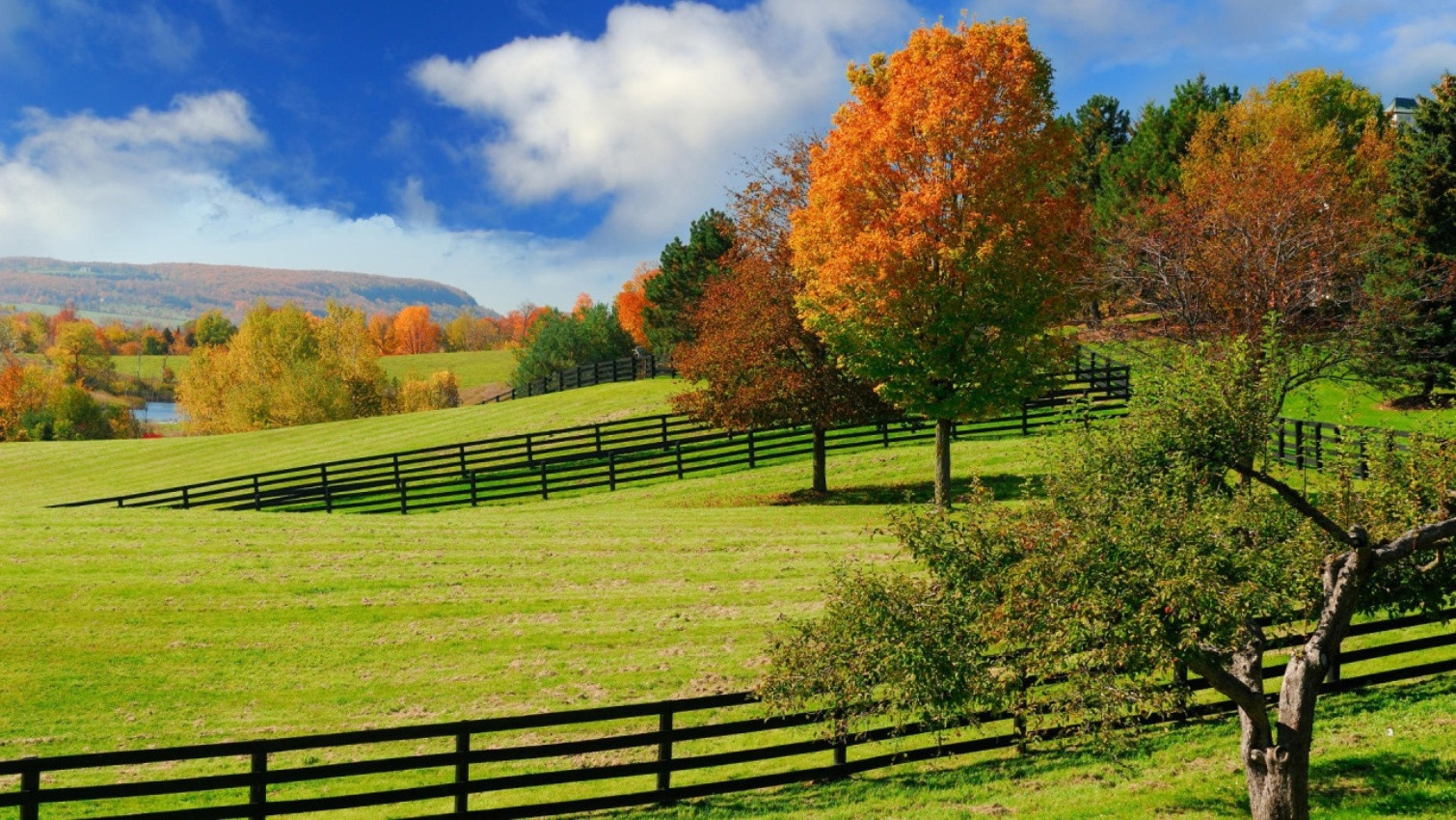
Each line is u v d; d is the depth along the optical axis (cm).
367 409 7462
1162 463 1127
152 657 1750
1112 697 937
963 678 1009
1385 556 907
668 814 1226
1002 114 2436
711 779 1366
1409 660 1505
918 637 1015
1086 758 1294
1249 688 933
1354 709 1328
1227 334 2028
